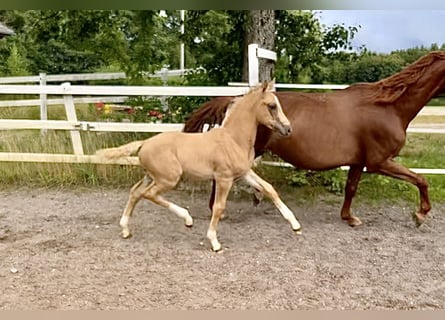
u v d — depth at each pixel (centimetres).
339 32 787
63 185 635
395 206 572
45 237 454
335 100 470
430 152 814
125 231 448
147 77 934
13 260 395
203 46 780
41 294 334
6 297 328
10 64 1444
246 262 395
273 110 410
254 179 426
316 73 800
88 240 445
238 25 757
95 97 968
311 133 461
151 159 415
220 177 411
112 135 696
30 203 571
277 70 759
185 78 823
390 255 418
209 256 407
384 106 458
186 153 409
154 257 404
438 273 381
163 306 318
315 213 541
